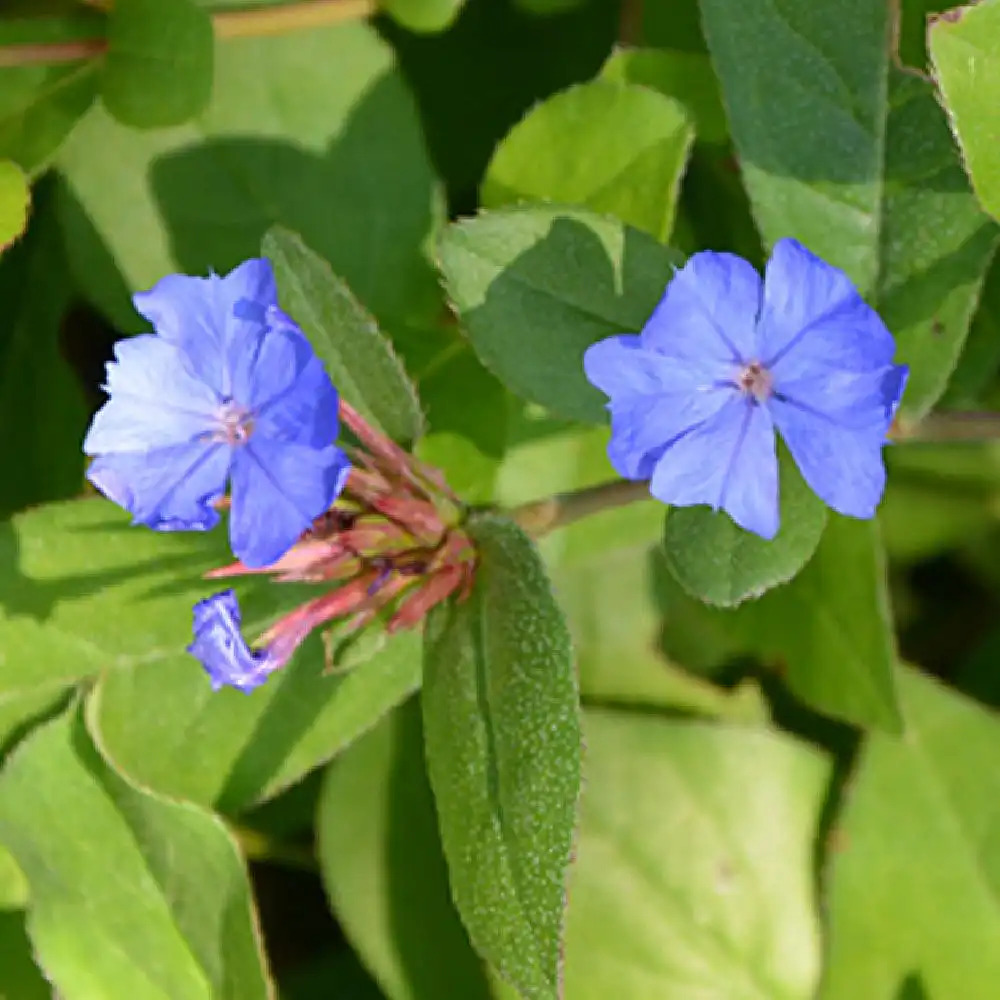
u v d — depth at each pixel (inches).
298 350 10.1
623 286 10.9
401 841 12.0
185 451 10.2
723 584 10.6
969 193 11.0
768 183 11.1
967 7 10.7
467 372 11.9
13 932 11.9
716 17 11.0
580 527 12.0
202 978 11.4
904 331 11.2
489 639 10.8
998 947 12.0
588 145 11.6
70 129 11.7
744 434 10.4
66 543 11.2
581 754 10.5
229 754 11.3
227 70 12.0
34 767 11.4
